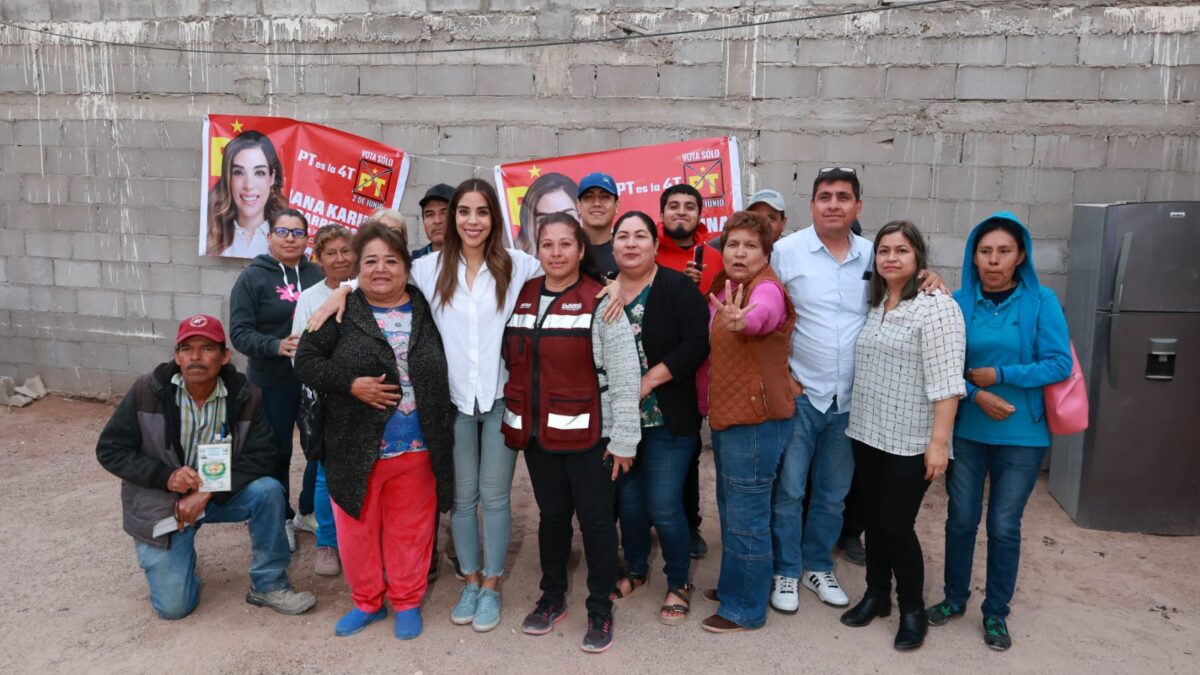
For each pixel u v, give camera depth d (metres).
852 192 3.03
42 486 4.68
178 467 3.12
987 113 4.85
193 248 5.91
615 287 2.87
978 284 3.04
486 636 3.12
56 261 6.18
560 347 2.86
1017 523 2.99
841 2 4.92
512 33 5.32
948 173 4.94
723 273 3.27
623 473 3.24
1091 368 4.18
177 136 5.82
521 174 5.38
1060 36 4.71
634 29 5.17
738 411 2.90
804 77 5.02
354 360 2.84
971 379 2.94
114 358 6.21
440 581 3.57
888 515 2.96
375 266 2.87
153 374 3.11
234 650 3.01
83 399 6.30
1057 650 3.04
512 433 2.96
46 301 6.26
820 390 3.14
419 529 3.07
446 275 2.99
